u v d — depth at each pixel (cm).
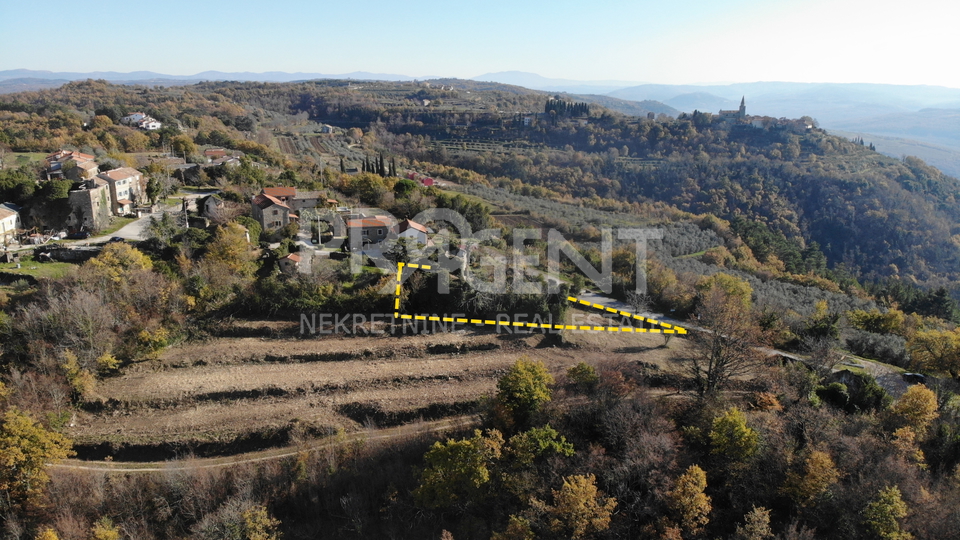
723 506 4066
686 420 4875
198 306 6394
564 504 3712
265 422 5103
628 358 6084
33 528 4112
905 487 3694
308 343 6206
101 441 4819
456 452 4219
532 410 4744
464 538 4066
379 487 4509
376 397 5475
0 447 4206
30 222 7506
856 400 5053
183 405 5288
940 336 6219
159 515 4288
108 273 6131
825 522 3684
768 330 6500
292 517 4362
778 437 4297
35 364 5262
